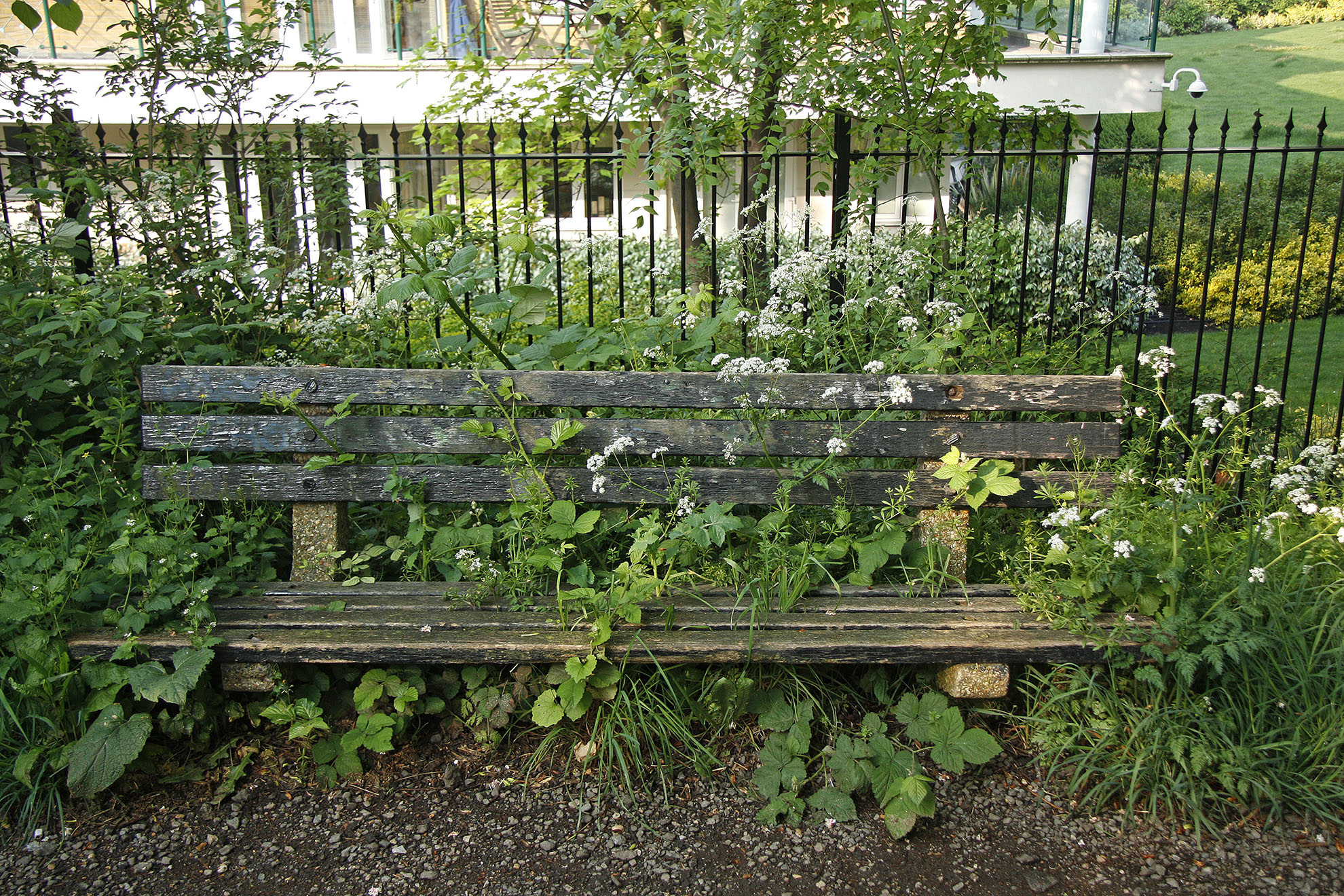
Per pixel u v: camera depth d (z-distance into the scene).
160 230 4.16
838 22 5.59
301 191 4.59
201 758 2.71
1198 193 16.02
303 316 4.22
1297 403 7.45
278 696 2.78
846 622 2.81
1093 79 9.78
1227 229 14.52
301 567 3.15
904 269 4.48
